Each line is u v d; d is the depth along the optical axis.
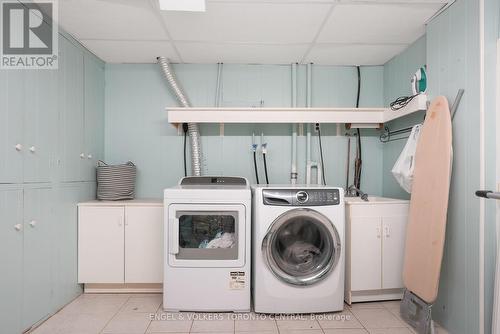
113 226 2.58
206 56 2.96
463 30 1.91
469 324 1.82
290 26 2.36
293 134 3.12
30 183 1.99
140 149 3.13
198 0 1.88
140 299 2.51
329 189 2.26
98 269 2.58
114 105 3.12
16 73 1.88
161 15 2.19
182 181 2.56
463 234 1.88
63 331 1.98
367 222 2.41
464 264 1.87
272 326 2.06
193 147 2.97
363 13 2.16
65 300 2.38
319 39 2.59
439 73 2.14
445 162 1.89
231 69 3.15
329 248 2.23
